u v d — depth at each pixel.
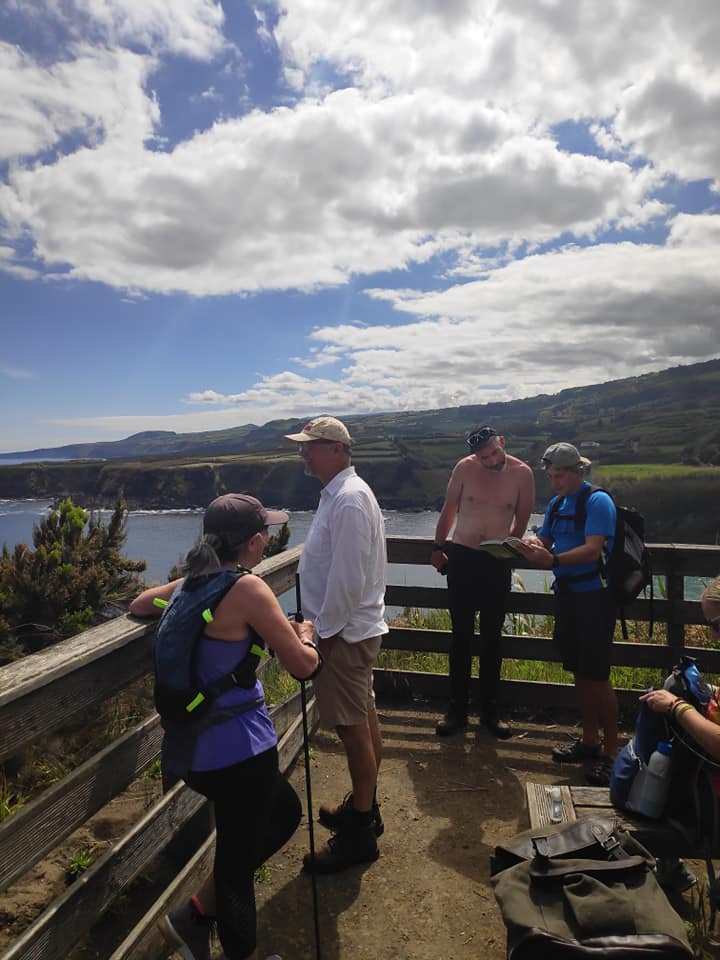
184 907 1.96
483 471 4.04
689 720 2.10
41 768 3.46
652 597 3.73
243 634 1.86
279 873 2.80
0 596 5.96
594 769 3.52
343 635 2.69
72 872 2.76
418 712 4.51
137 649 2.20
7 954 1.55
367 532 2.65
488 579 4.04
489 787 3.51
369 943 2.39
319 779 3.56
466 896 2.64
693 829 2.17
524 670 4.94
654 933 1.65
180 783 2.41
